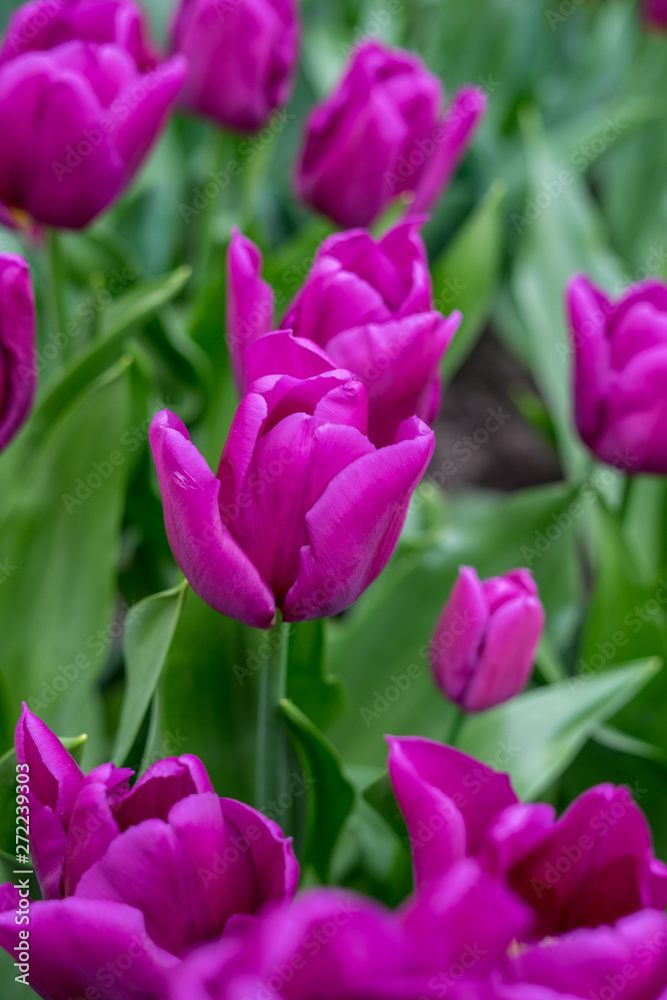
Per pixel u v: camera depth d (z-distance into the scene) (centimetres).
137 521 85
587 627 83
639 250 128
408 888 77
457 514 93
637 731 82
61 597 78
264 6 84
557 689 78
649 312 77
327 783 73
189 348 87
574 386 79
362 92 83
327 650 81
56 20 80
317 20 128
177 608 70
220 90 86
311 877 76
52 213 79
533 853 64
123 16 80
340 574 66
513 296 125
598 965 56
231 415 85
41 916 62
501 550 83
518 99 131
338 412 65
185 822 62
